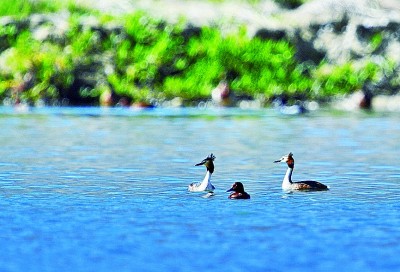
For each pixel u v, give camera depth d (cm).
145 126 4688
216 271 1988
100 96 5850
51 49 6019
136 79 5969
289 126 4759
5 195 2744
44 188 2864
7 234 2266
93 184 2942
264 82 6016
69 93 5850
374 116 5328
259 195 2762
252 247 2158
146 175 3125
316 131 4538
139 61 6025
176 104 5844
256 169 3284
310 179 3088
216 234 2270
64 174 3138
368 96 5931
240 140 4156
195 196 2736
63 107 5753
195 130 4541
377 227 2348
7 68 5938
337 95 6031
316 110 5712
